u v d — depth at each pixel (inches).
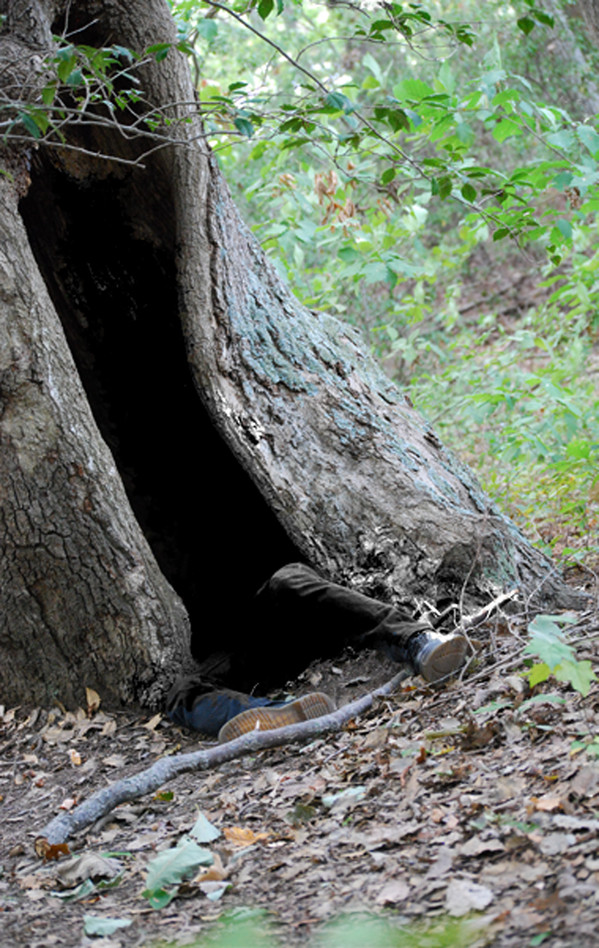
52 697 151.9
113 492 148.9
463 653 131.9
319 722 124.5
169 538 187.0
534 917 65.7
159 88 159.8
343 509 159.2
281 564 184.5
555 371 257.1
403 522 158.6
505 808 84.3
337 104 128.6
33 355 142.8
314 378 167.0
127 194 174.6
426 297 302.7
